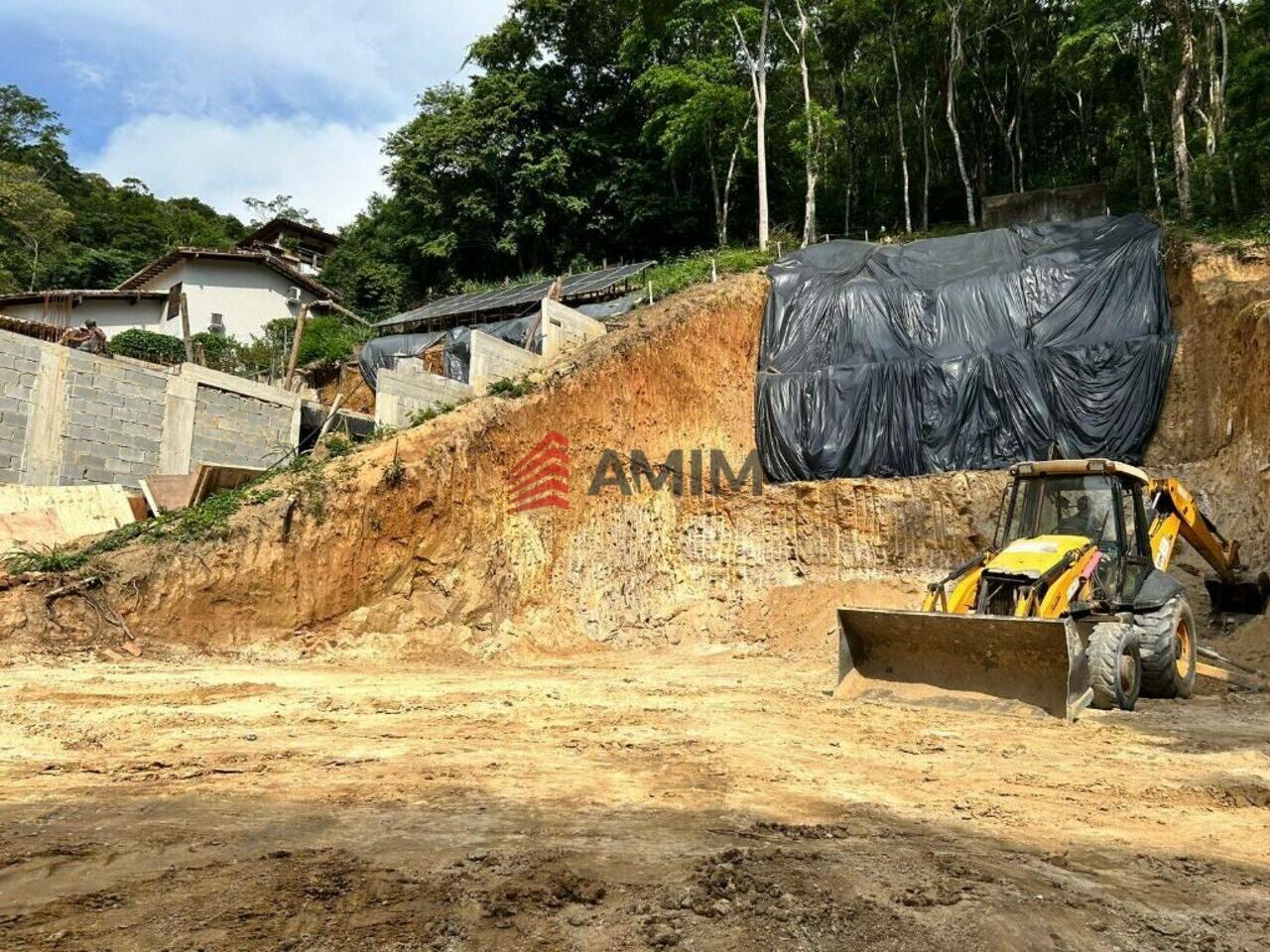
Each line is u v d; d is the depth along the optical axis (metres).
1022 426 19.44
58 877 3.95
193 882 3.89
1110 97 33.06
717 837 4.80
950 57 32.56
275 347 35.28
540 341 22.31
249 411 20.67
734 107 32.88
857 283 22.38
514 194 40.25
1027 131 36.19
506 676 12.81
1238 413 17.33
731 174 36.22
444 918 3.50
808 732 8.31
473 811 5.24
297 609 14.45
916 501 19.19
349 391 32.09
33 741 7.26
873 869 4.27
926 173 33.19
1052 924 3.65
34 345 17.03
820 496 19.91
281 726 8.10
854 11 33.41
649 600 18.84
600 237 40.50
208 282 41.03
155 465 18.81
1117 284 20.22
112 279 52.38
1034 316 20.41
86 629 12.84
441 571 16.06
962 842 4.92
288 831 4.75
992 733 8.39
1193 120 30.91
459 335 30.03
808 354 21.98
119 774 6.08
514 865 4.17
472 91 40.88
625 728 8.35
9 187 45.97
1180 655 11.28
